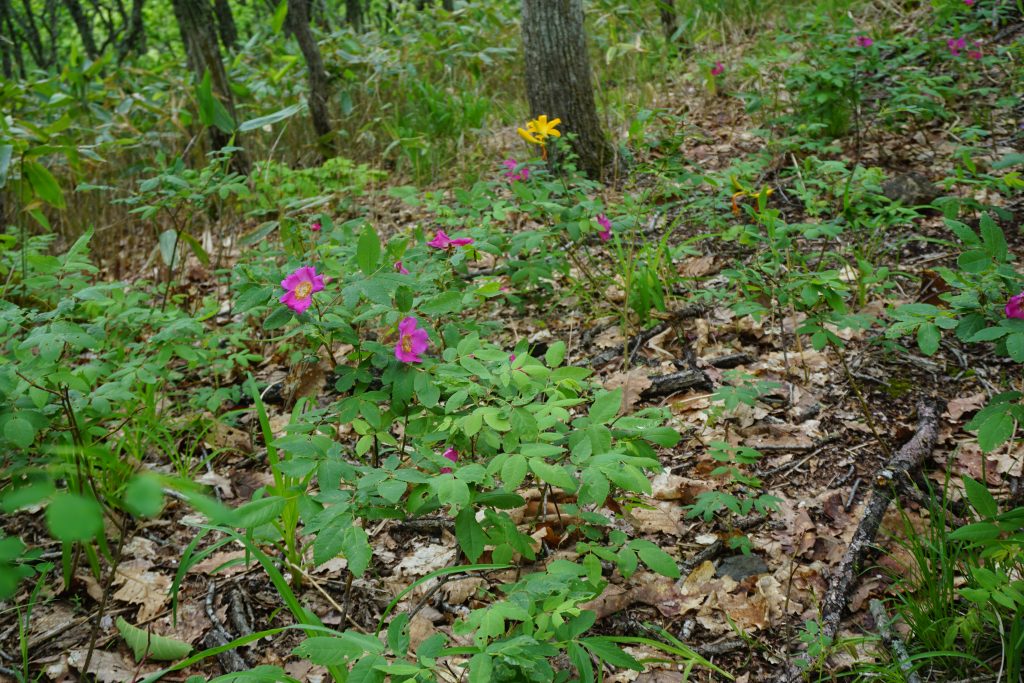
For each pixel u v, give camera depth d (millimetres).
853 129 5121
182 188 3717
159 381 3117
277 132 6797
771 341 3322
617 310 3592
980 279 1981
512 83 7320
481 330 2678
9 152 3758
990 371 2945
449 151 5934
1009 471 2463
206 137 6004
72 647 2248
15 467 2201
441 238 2688
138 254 5293
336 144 6570
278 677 1584
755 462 2646
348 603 2309
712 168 4984
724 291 3312
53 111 6066
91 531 582
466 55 7094
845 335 3264
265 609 2328
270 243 4867
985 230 1895
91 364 2332
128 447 2859
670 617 2133
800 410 2904
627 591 2203
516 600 1579
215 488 2854
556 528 2406
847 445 2695
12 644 2271
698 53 6961
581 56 4992
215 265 4855
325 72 6578
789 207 4367
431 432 1996
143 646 2213
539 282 3553
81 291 2252
